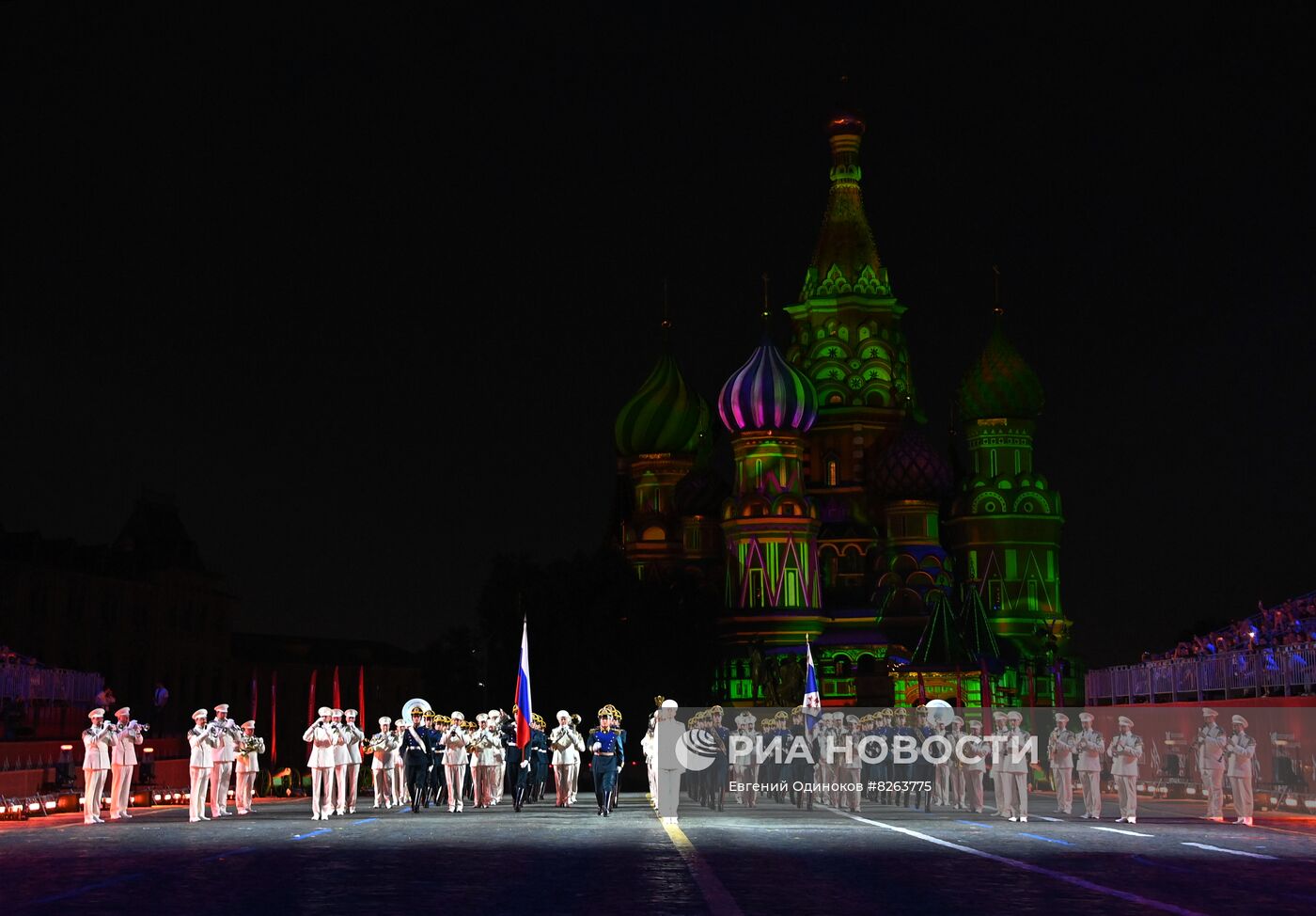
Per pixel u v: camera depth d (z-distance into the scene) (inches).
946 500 5191.9
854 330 5364.2
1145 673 2340.1
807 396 4980.3
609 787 1424.7
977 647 3944.4
